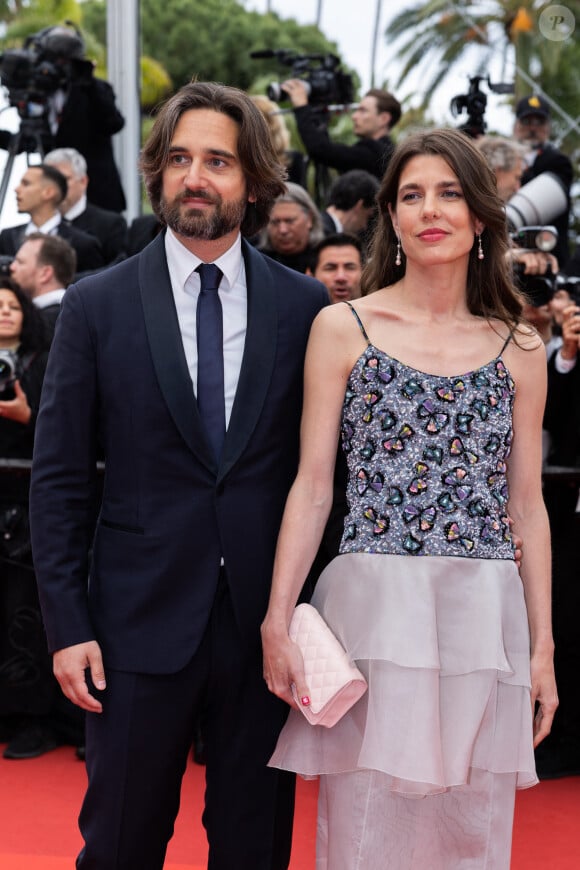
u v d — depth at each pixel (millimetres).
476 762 2094
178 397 2129
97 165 5680
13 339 3986
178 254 2209
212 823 2191
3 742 4016
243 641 2137
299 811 3418
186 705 2137
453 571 2080
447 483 2098
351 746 2104
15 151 5516
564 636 3859
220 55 18125
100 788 2127
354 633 2084
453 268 2186
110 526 2174
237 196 2162
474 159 2156
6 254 5094
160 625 2115
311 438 2154
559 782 3766
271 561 2166
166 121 2156
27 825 3258
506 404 2170
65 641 2094
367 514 2111
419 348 2150
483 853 2137
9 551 3875
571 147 15570
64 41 5500
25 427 3973
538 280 3895
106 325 2168
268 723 2168
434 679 2039
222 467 2133
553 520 3930
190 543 2127
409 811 2121
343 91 5734
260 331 2189
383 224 2305
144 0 18344
